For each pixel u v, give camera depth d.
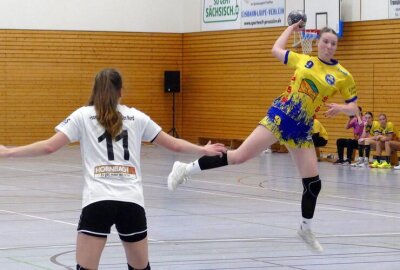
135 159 6.40
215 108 31.47
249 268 9.38
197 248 10.67
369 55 25.83
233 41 30.52
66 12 30.91
